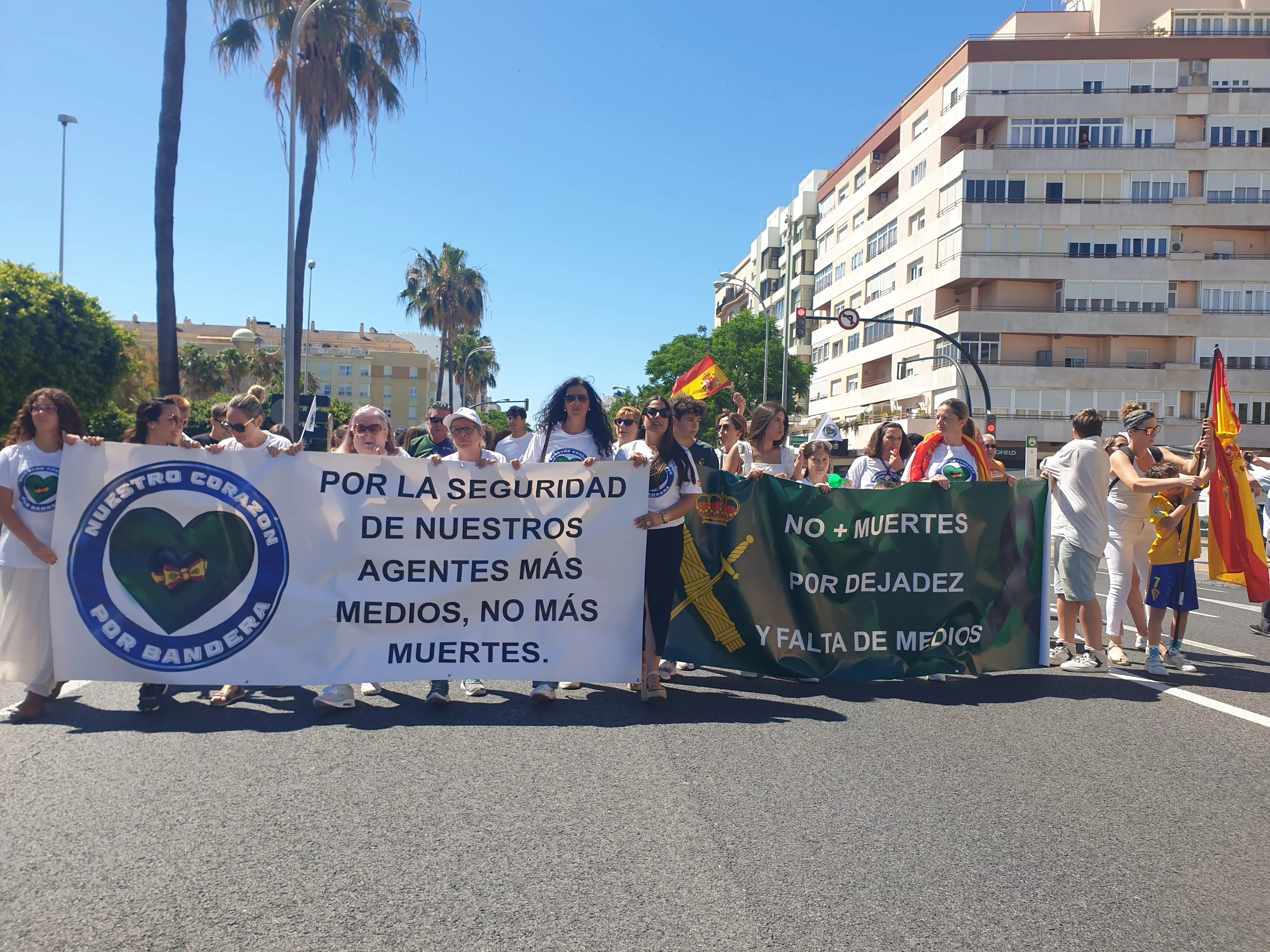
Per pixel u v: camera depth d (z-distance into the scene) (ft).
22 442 16.92
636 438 21.68
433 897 9.75
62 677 16.62
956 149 144.36
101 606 16.79
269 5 64.49
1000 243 136.15
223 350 252.62
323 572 17.61
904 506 20.27
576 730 16.02
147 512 17.03
